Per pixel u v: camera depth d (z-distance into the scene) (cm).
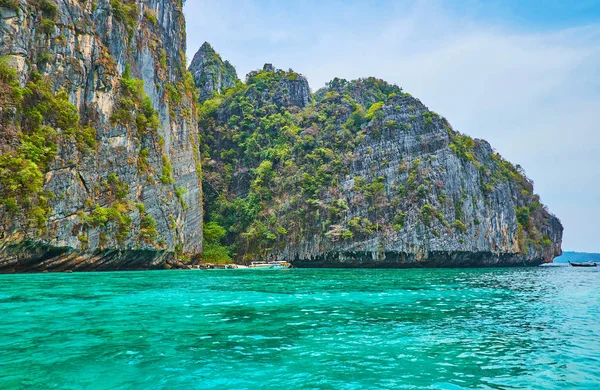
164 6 5722
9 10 3322
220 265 5897
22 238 3077
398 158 6962
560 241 9681
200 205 6225
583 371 862
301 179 7006
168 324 1255
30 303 1582
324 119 8044
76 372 799
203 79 10294
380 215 6494
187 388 730
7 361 857
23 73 3366
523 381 799
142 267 4538
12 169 3075
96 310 1470
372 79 10250
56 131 3522
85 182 3741
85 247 3628
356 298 1964
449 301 1930
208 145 8369
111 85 4209
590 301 2002
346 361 901
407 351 991
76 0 3966
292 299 1892
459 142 7588
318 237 6500
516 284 3072
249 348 993
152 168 4688
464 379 803
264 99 8794
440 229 6378
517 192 8756
